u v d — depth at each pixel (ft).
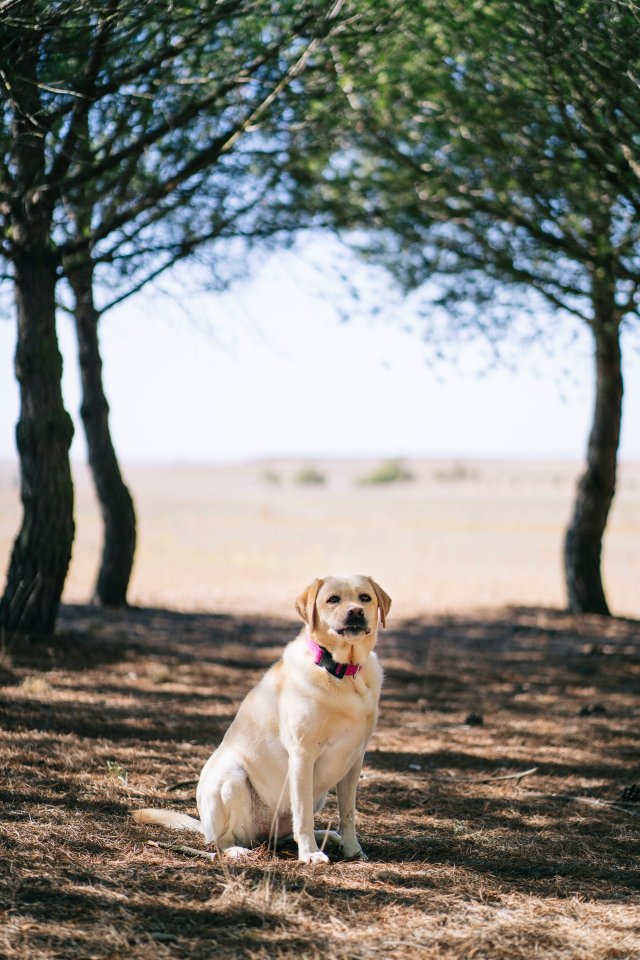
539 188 34.65
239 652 37.47
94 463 47.01
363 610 14.10
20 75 24.86
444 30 29.84
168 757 20.94
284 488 432.25
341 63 28.94
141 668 31.71
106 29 24.31
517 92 30.63
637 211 30.27
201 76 28.53
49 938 11.37
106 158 30.01
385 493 377.09
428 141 36.47
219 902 12.70
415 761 22.08
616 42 24.12
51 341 32.40
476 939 11.89
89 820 16.16
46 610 33.32
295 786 14.60
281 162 36.32
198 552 99.60
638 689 31.81
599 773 21.33
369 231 41.65
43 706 24.66
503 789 19.85
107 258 33.17
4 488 331.77
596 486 48.44
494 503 278.87
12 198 31.32
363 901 13.07
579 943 11.87
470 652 40.01
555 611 49.78
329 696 14.34
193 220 37.04
